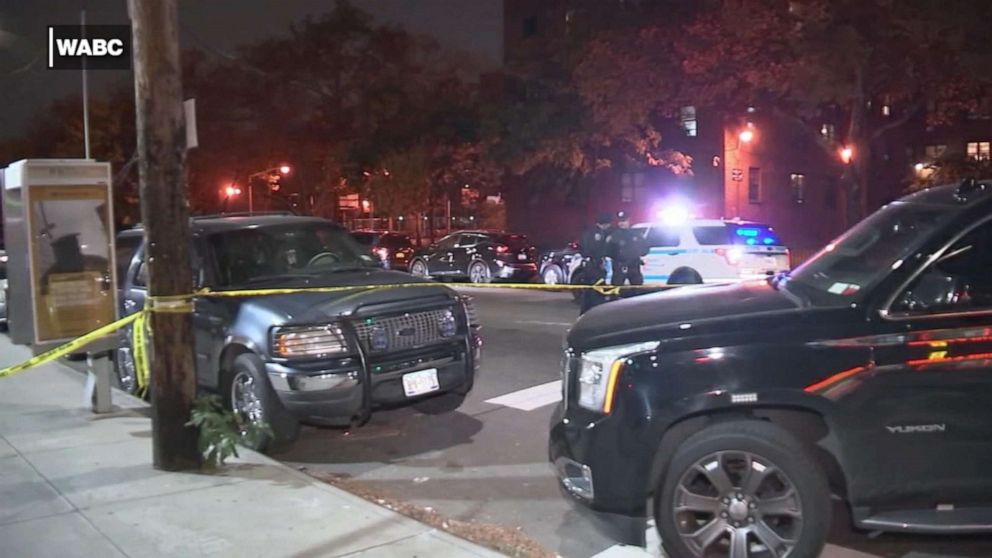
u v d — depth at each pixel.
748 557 4.46
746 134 33.69
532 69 29.12
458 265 24.67
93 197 8.11
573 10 27.52
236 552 4.96
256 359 7.18
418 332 7.46
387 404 7.27
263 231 8.54
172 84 6.21
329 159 46.41
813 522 4.43
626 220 12.38
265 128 48.03
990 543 5.12
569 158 29.47
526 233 38.66
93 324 8.19
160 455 6.50
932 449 4.41
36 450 7.09
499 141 30.31
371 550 4.96
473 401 9.14
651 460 4.53
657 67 22.62
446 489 6.45
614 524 4.88
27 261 7.90
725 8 20.95
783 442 4.42
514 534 5.43
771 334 4.51
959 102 23.84
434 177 40.53
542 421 8.30
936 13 18.50
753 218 35.44
